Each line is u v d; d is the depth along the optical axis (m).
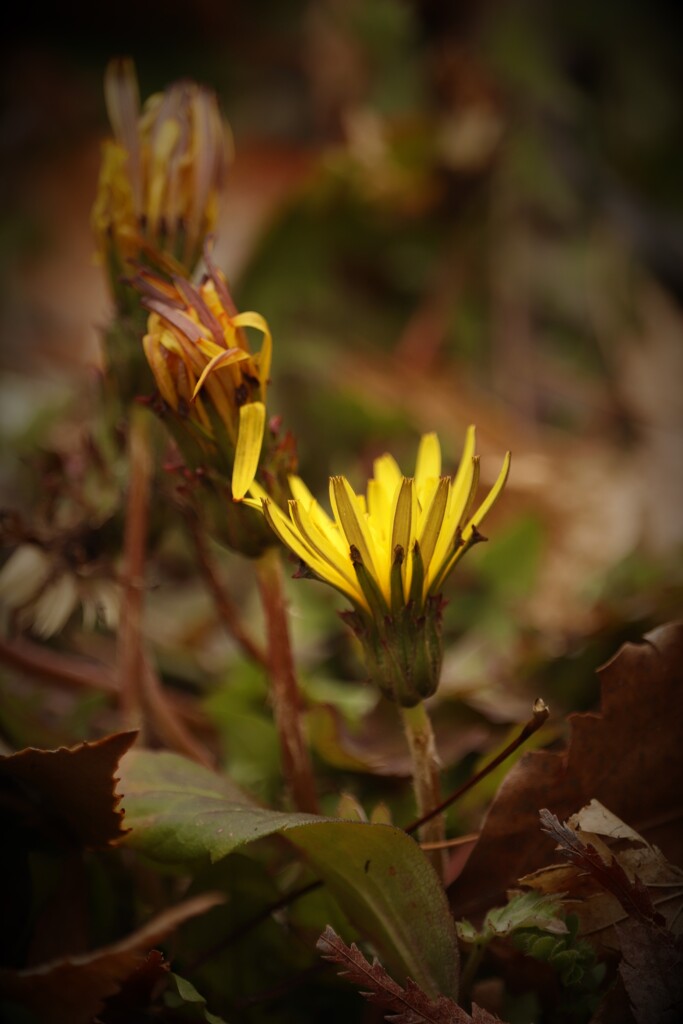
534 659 0.40
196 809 0.32
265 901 0.33
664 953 0.30
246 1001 0.32
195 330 0.32
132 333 0.34
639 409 0.69
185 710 0.40
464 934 0.31
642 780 0.32
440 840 0.32
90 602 0.36
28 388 0.69
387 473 0.32
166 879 0.35
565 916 0.31
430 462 0.32
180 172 0.34
